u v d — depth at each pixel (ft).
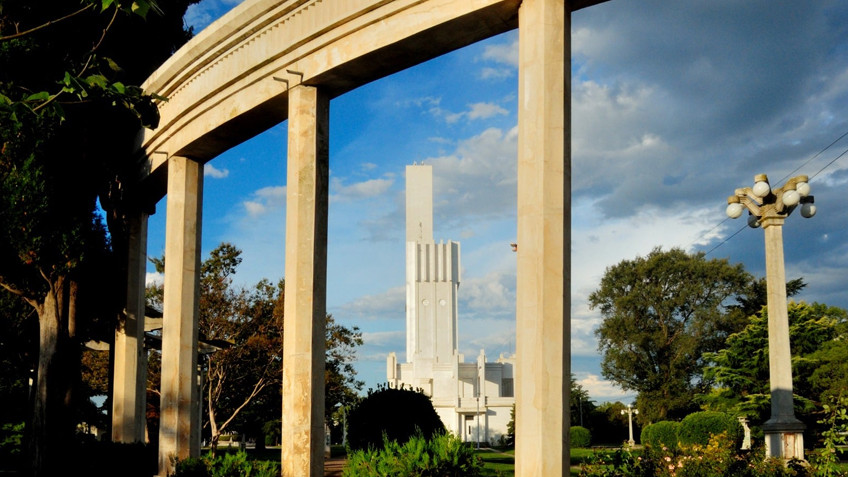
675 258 163.94
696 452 39.17
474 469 36.76
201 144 51.88
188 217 53.57
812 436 99.55
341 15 39.86
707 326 156.56
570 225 32.96
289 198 42.78
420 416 50.14
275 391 116.26
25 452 69.51
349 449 49.55
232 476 43.65
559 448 31.01
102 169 60.44
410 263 278.46
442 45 38.75
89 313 66.28
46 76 53.06
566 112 33.37
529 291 32.24
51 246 55.26
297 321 41.24
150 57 64.18
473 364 265.13
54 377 57.31
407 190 305.73
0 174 55.36
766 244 49.47
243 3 44.14
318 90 43.42
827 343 106.11
